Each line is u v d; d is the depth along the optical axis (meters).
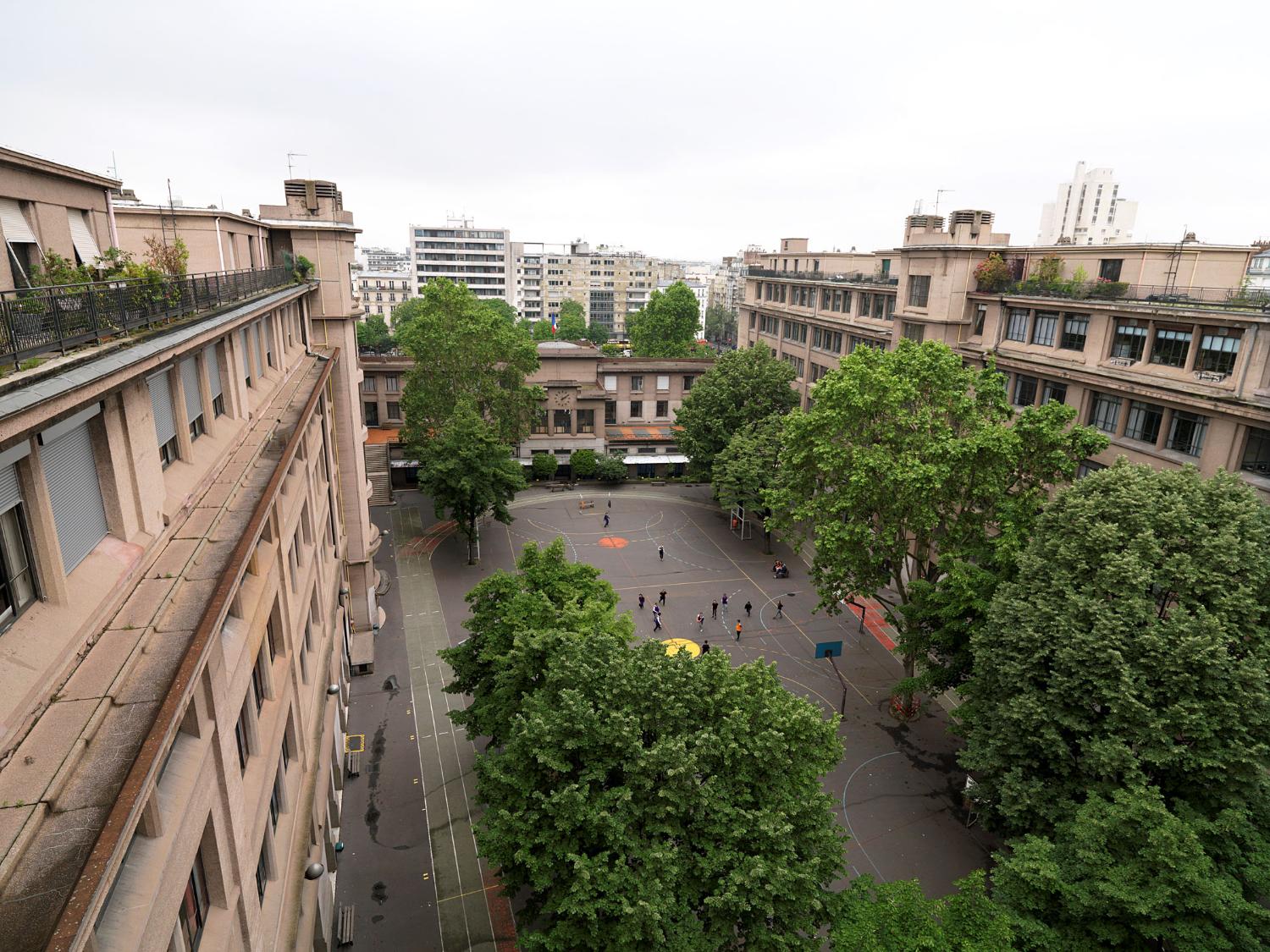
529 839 18.88
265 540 20.30
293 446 20.52
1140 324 39.69
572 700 19.44
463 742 35.62
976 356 51.00
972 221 52.44
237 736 15.91
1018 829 25.44
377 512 67.31
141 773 8.38
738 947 19.50
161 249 19.50
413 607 49.38
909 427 35.91
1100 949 19.59
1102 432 41.91
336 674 33.09
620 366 83.31
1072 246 47.66
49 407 9.48
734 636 46.56
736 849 18.94
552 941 17.75
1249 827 21.14
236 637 15.49
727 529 65.31
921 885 28.08
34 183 14.99
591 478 78.50
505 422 65.12
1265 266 52.12
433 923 26.11
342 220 39.84
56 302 10.91
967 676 33.12
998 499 33.34
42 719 9.34
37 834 7.77
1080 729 23.28
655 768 18.31
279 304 27.28
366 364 75.94
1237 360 34.22
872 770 34.59
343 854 28.91
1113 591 24.44
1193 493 26.38
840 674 42.66
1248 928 18.97
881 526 36.62
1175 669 22.14
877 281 64.56
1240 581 23.75
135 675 10.32
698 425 66.88
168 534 14.38
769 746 19.44
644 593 52.28
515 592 30.09
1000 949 17.62
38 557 10.27
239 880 13.95
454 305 61.47
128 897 9.35
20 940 6.57
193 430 17.98
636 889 17.50
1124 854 20.22
